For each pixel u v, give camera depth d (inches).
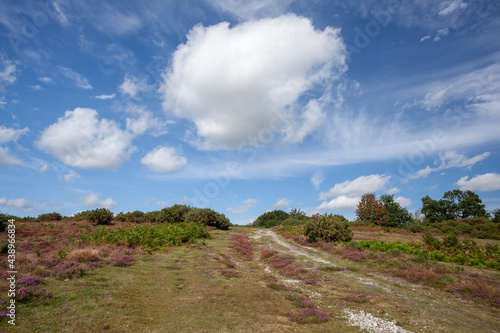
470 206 2053.4
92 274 351.6
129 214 1470.2
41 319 209.6
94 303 255.3
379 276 485.4
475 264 547.8
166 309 264.7
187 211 1467.8
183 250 656.4
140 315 242.2
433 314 297.4
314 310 296.4
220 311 272.1
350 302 341.1
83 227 971.3
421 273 458.9
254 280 438.3
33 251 473.7
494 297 340.5
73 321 214.2
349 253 673.0
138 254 538.0
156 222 1368.1
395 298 354.9
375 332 248.7
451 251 652.7
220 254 657.0
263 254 721.0
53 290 271.3
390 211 1937.7
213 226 1450.5
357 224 1642.5
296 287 417.7
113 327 212.5
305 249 817.5
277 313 285.0
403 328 259.9
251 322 251.9
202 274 433.4
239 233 1349.7
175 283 363.3
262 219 2687.0
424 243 749.3
